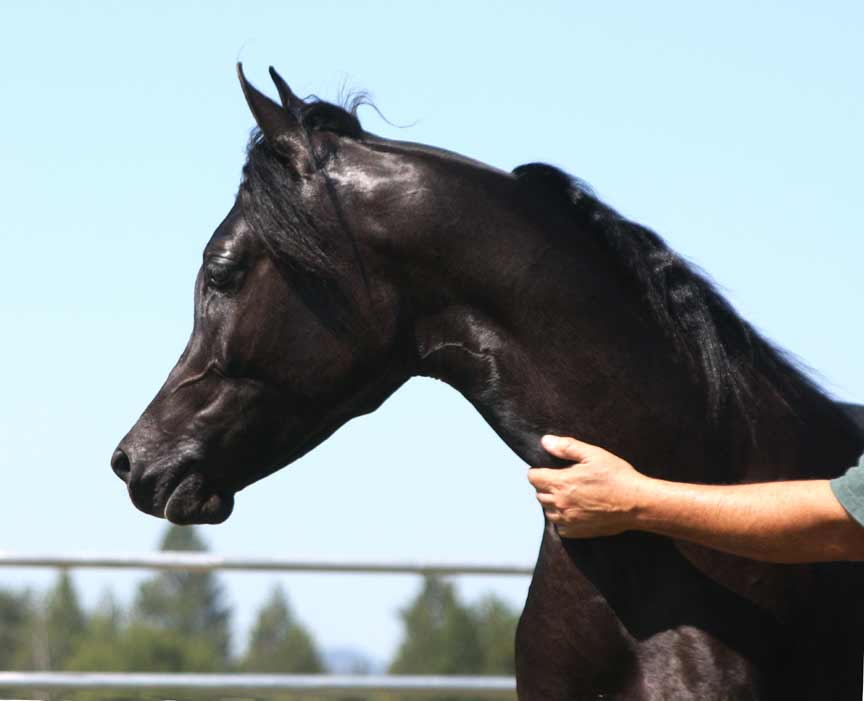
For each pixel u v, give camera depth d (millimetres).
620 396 4648
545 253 4707
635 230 4875
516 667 5027
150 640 94500
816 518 4117
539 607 4859
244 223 4801
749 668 4508
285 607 106938
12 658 94312
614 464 4406
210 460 4887
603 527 4438
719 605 4543
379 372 4809
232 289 4812
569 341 4672
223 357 4828
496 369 4715
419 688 9852
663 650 4578
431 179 4727
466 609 78125
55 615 96625
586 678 4746
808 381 5027
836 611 4625
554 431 4684
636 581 4645
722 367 4699
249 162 4812
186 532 114375
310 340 4758
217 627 113625
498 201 4750
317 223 4711
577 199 4879
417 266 4707
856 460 4871
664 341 4727
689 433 4648
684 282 4797
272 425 4879
